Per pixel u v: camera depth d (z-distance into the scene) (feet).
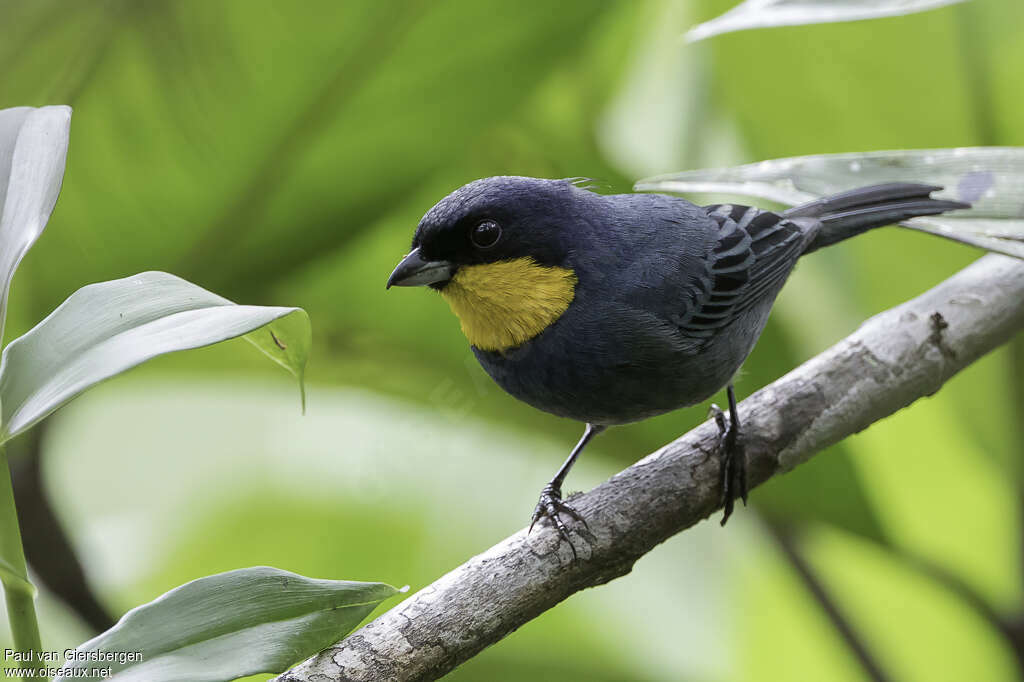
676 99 9.69
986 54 9.46
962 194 9.33
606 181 9.59
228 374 9.54
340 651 9.17
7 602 9.00
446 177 9.57
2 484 8.98
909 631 9.53
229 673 9.03
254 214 9.44
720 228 9.47
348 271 9.50
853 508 9.42
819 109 9.51
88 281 9.45
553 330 9.41
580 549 9.25
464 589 9.21
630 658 9.61
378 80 9.39
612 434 9.53
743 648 9.64
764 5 9.21
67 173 9.39
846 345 9.37
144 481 9.73
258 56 9.36
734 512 9.57
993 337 9.38
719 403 9.63
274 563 9.68
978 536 9.52
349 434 9.71
